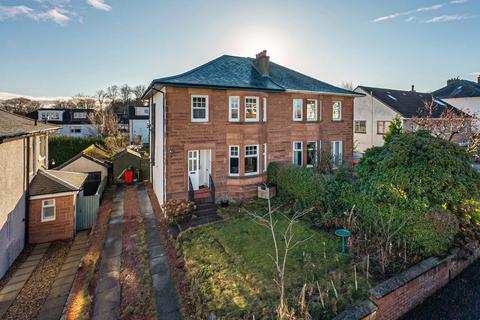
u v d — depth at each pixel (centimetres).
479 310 716
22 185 1299
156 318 671
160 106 1480
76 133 4719
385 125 2988
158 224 1277
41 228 1392
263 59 1747
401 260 820
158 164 1611
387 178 932
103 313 698
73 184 1567
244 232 1083
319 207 1212
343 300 650
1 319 802
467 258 899
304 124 1792
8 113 1605
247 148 1544
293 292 691
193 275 794
